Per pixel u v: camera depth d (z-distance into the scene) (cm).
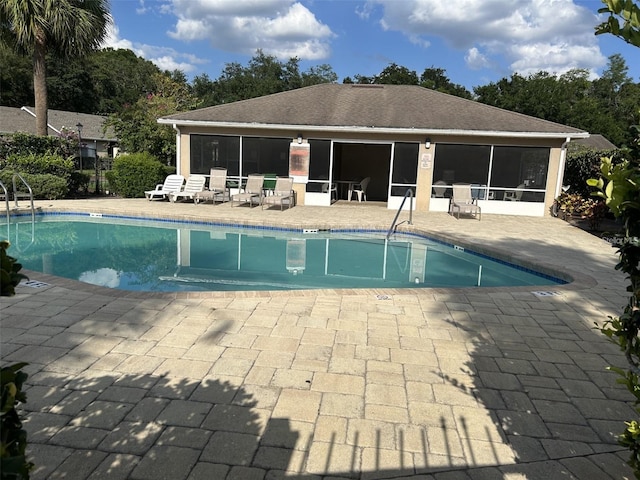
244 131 1568
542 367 374
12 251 932
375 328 451
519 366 375
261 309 494
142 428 272
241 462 245
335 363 370
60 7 1444
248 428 276
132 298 513
